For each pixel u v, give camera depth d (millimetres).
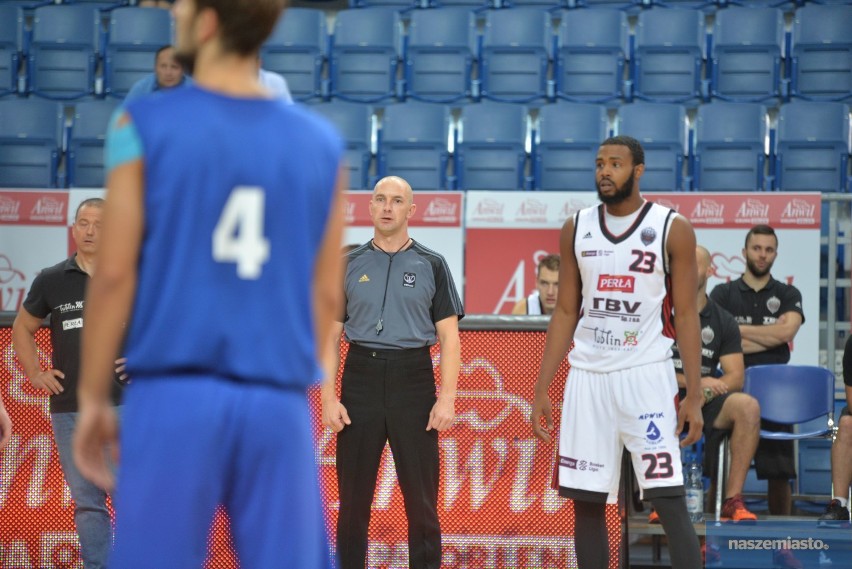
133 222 4395
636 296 9859
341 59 26547
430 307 11008
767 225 18188
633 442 9812
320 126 4770
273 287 4520
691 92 25719
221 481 4434
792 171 23938
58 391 10812
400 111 24703
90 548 10648
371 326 10867
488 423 11906
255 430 4441
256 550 4453
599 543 10086
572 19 26172
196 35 4656
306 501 4539
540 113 24500
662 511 9727
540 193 19078
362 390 10820
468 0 27969
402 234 11133
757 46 25500
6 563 11742
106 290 4359
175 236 4426
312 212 4656
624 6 27391
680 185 23984
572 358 10180
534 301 15805
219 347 4438
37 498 11812
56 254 19359
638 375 9828
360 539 10781
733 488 13250
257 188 4496
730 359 14492
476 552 11805
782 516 14195
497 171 24297
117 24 26375
